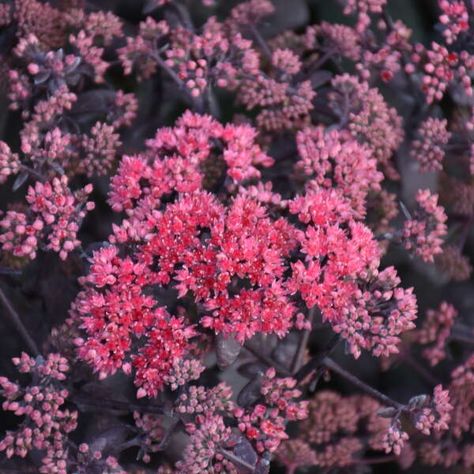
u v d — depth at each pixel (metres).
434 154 0.73
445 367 0.73
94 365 0.69
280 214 0.71
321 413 0.72
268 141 0.73
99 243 0.70
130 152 0.73
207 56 0.73
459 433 0.73
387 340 0.69
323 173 0.71
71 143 0.72
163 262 0.69
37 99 0.73
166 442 0.70
